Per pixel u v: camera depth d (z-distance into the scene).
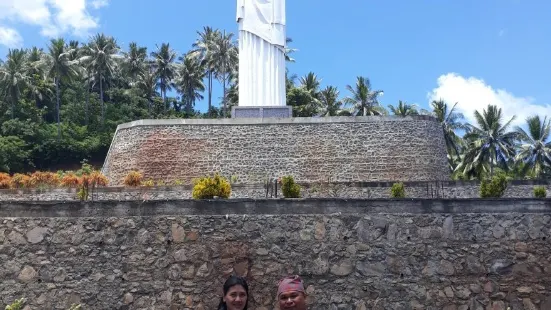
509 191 21.61
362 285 11.62
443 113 57.78
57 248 11.67
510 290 11.68
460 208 11.99
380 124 28.61
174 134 29.00
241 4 31.69
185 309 11.43
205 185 14.77
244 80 31.22
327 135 28.61
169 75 80.94
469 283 11.69
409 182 21.94
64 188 21.81
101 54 74.06
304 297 6.26
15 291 11.51
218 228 11.73
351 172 28.19
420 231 11.87
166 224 11.74
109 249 11.66
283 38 31.58
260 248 11.69
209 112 73.81
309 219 11.85
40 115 69.31
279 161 28.44
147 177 28.67
